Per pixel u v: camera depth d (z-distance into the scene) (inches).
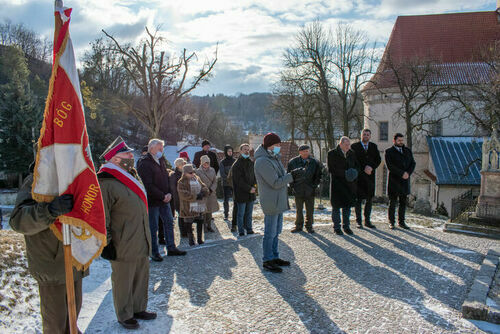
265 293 197.3
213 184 349.4
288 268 237.5
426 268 235.9
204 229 356.2
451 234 334.6
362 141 346.6
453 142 1152.2
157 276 223.9
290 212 498.3
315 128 1440.7
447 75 1220.5
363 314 172.7
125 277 161.2
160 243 309.0
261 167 227.6
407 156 347.6
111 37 909.2
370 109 1338.6
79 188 126.7
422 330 157.8
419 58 1143.6
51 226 126.3
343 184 322.7
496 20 1333.7
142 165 255.0
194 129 2154.3
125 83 1152.8
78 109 128.6
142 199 166.2
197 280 217.0
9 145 1325.0
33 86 1802.4
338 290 201.0
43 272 130.4
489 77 875.4
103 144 1370.6
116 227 159.8
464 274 225.1
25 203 124.0
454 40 1322.6
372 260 252.7
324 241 303.3
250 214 338.0
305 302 186.1
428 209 578.2
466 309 168.7
